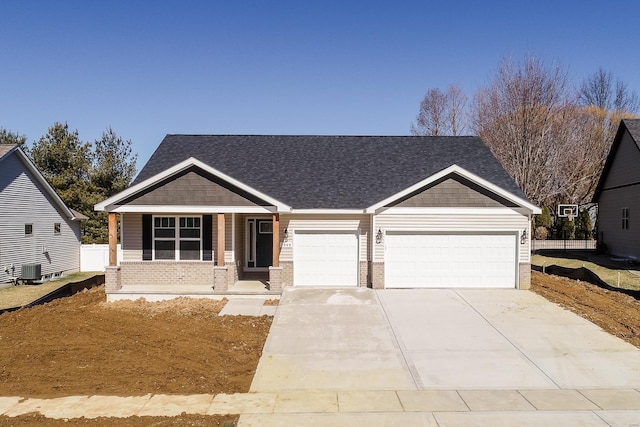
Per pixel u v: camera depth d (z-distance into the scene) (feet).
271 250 67.46
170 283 58.95
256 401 28.35
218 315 48.16
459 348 38.06
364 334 41.65
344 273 60.18
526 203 57.57
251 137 74.02
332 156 69.72
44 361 34.73
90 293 61.82
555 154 129.90
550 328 42.98
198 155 68.90
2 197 74.49
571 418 26.09
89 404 27.45
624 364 34.47
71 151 123.34
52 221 87.76
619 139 94.17
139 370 33.14
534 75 127.85
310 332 42.19
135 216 58.95
